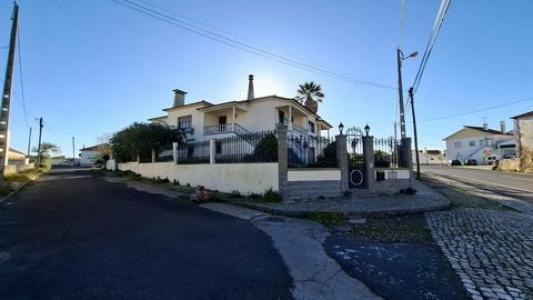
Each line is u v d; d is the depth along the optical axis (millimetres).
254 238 6094
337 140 11641
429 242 5844
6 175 18219
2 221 7449
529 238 5949
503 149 48500
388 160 12781
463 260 4754
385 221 7816
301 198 10680
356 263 4676
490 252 5125
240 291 3664
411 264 4625
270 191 10711
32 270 4262
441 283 3908
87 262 4594
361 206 9156
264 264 4602
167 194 13203
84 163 65750
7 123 12758
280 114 24719
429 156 67438
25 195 12625
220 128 24250
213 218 8094
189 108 26406
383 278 4086
